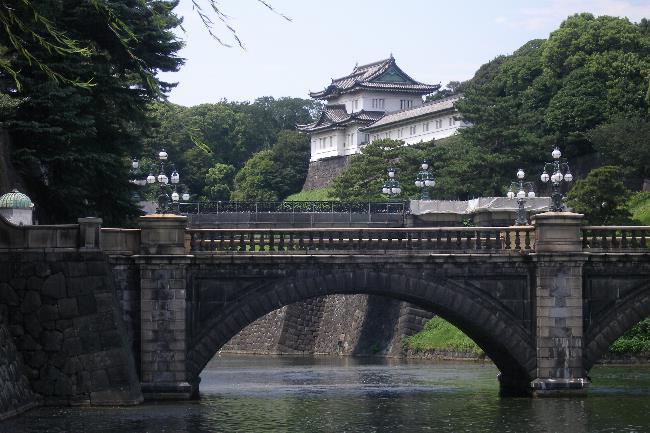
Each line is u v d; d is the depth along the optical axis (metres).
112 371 57.47
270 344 127.81
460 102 135.00
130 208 74.88
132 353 60.50
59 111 68.06
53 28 40.06
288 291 62.72
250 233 63.19
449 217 99.44
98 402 57.12
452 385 77.38
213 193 182.62
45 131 67.56
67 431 49.84
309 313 127.06
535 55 152.25
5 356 54.12
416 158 134.88
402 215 102.19
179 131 182.00
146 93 74.38
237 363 110.38
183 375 61.09
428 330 110.69
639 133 126.00
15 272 57.16
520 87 150.00
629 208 118.81
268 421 56.62
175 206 78.81
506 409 60.56
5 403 52.47
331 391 74.19
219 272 62.19
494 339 64.12
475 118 133.38
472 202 103.25
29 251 57.28
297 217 101.06
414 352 109.50
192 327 62.03
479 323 63.84
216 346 62.16
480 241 64.12
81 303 57.41
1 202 61.12
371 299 118.38
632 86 135.12
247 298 62.41
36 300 57.06
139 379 60.94
